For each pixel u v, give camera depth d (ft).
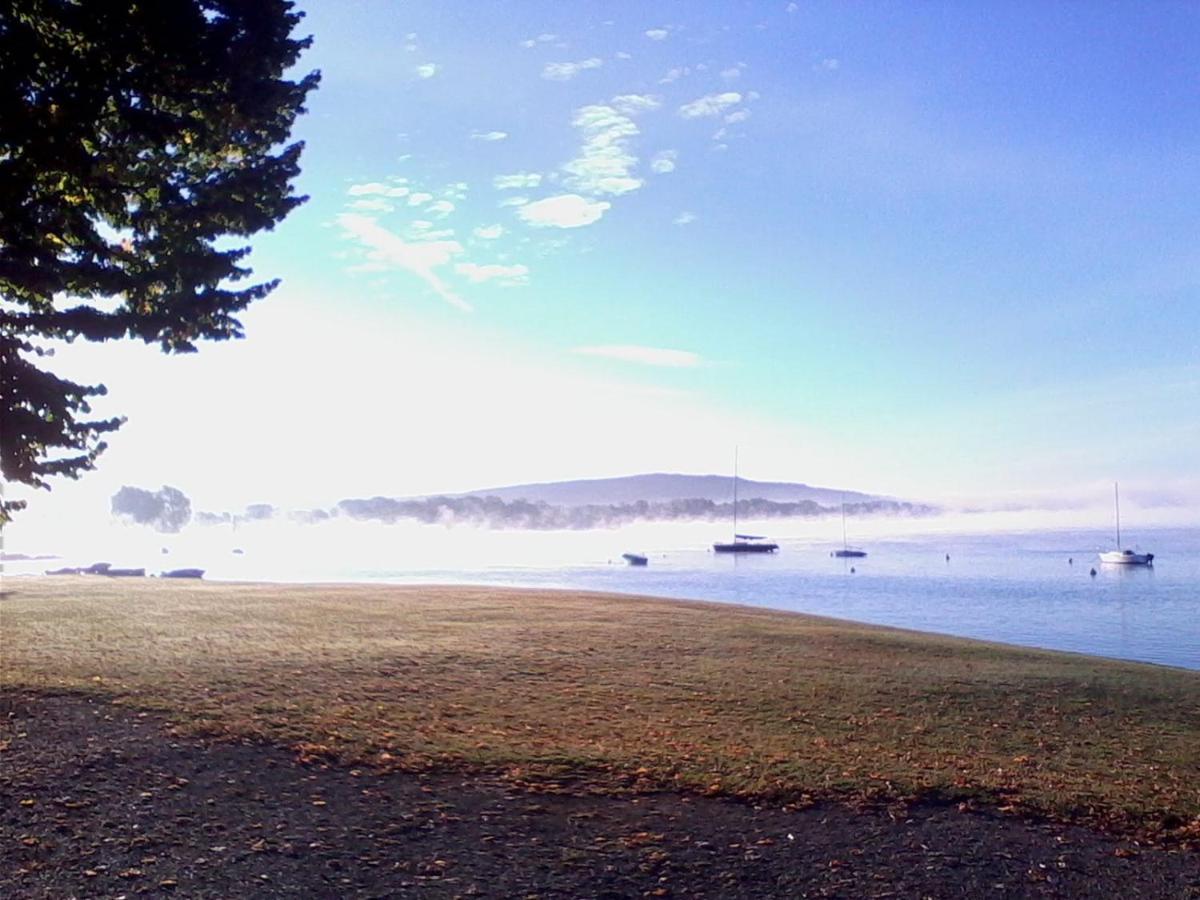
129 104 32.30
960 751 36.22
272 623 64.80
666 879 22.61
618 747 33.81
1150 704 47.11
